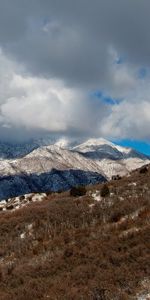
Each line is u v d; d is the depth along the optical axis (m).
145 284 21.28
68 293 22.45
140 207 37.38
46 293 24.08
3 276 29.70
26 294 24.53
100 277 23.33
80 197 52.59
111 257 25.72
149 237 27.16
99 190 53.72
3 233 42.84
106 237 30.86
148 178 53.09
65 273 26.17
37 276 27.81
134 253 25.16
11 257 35.38
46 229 39.72
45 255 32.41
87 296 21.44
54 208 46.12
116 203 41.50
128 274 22.52
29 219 44.25
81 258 27.91
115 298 20.66
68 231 36.91
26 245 36.88
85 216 40.31
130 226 32.34
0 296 25.42
